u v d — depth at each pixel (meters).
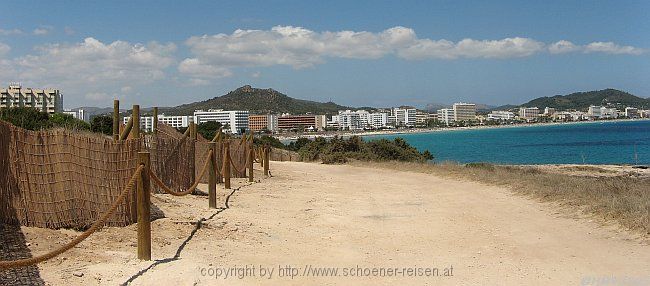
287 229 11.38
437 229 11.78
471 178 23.28
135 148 10.04
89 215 9.30
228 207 13.72
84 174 9.27
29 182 8.59
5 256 7.07
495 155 81.88
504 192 18.17
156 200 12.52
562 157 73.75
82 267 7.05
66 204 8.98
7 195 8.38
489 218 13.12
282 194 17.89
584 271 8.02
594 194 14.27
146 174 7.77
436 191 19.67
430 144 129.38
